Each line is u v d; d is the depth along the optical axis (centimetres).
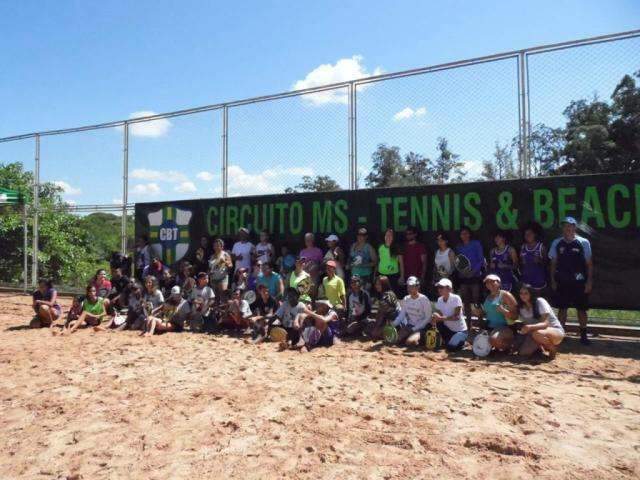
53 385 596
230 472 355
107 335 942
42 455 396
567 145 884
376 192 962
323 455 377
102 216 1970
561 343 782
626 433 412
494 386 556
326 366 665
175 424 454
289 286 887
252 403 507
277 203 1073
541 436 407
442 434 415
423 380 584
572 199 808
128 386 583
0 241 1739
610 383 564
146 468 366
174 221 1209
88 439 425
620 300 773
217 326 965
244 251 1043
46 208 1508
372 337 842
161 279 1113
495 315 735
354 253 930
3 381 618
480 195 873
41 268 1738
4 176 1869
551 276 786
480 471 348
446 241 862
